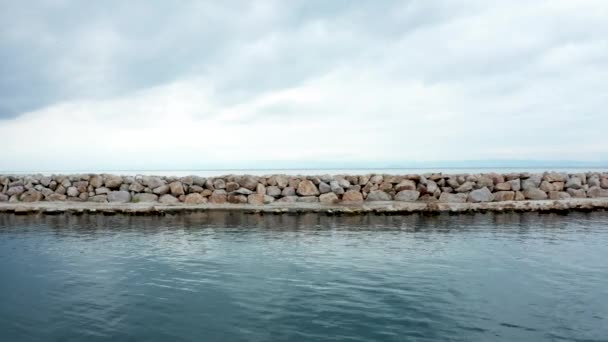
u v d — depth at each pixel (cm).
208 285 545
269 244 787
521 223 1028
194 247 764
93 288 534
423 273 595
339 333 402
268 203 1354
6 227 991
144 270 614
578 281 559
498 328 412
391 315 445
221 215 1178
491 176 1448
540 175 1478
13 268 625
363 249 745
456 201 1378
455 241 812
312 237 855
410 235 873
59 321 431
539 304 475
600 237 849
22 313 452
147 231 930
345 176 1453
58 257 691
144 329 412
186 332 405
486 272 601
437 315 445
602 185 1525
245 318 439
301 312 454
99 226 1002
